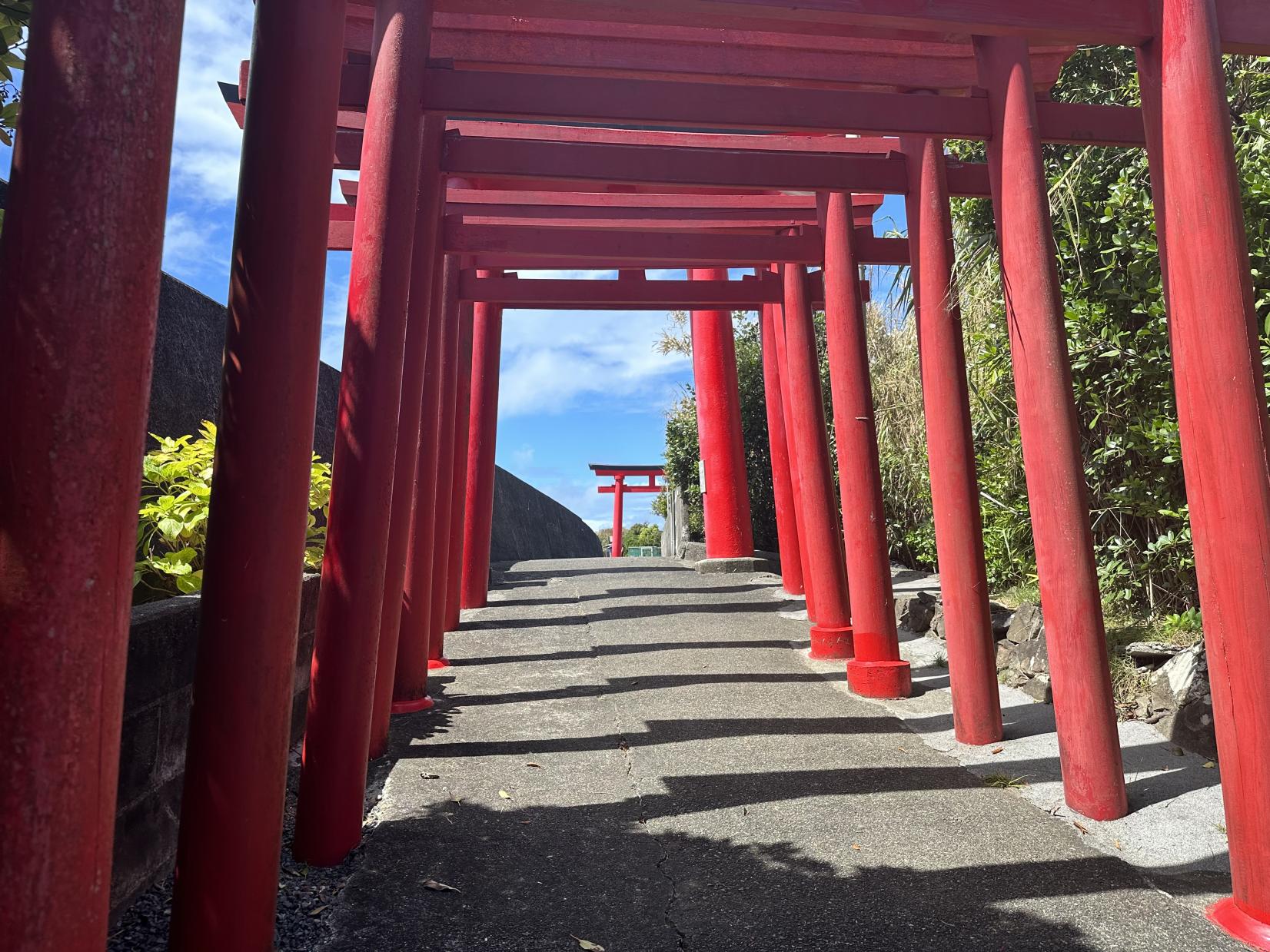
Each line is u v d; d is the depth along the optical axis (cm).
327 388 802
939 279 424
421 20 331
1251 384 250
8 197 132
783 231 647
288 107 220
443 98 332
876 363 919
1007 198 342
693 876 271
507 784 356
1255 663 238
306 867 278
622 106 345
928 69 410
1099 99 579
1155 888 257
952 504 415
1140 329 505
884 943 228
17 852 121
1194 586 502
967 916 242
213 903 204
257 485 211
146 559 314
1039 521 333
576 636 666
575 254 557
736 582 891
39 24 132
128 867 240
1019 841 291
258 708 210
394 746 407
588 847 294
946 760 383
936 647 591
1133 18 283
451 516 701
